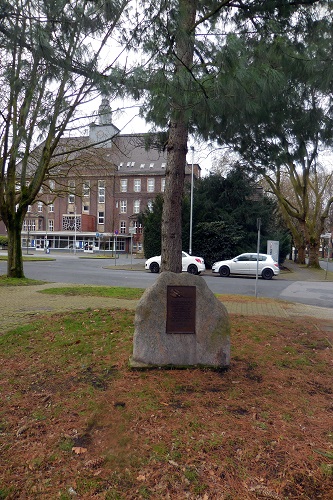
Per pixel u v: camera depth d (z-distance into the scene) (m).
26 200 14.86
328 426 3.28
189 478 2.55
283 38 5.91
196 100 4.92
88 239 61.28
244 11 6.45
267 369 4.66
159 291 4.62
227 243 28.66
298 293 14.80
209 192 30.83
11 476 2.58
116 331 6.33
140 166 62.97
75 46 5.04
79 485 2.48
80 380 4.26
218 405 3.62
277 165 7.90
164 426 3.20
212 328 4.64
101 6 4.80
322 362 4.99
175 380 4.19
